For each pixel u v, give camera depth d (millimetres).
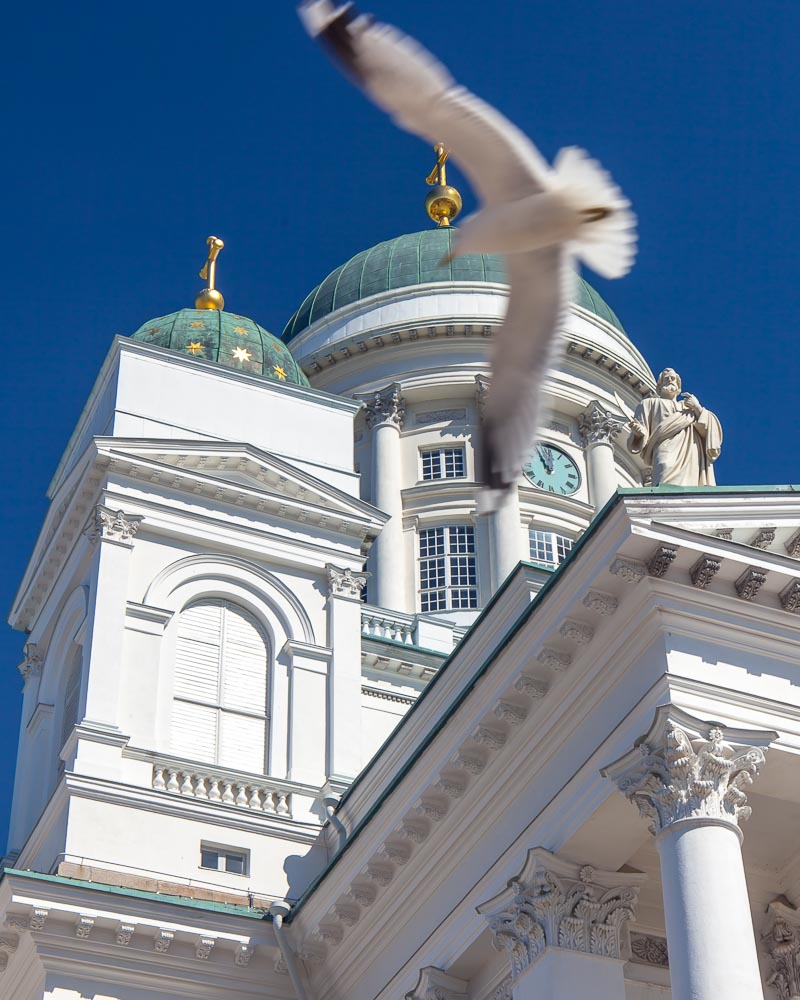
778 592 21594
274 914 28469
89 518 33750
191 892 29484
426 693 28625
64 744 32906
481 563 51500
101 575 32625
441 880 25000
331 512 35500
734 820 20047
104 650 31766
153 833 29969
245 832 30781
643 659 21297
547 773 22922
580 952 21859
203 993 27891
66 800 29688
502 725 23391
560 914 22016
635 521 20703
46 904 27141
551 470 54188
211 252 42875
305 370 56312
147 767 30828
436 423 54656
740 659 21266
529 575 26328
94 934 27453
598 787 21531
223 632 33625
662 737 20297
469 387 54688
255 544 34625
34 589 36281
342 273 58875
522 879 22422
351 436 37438
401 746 29219
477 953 24016
